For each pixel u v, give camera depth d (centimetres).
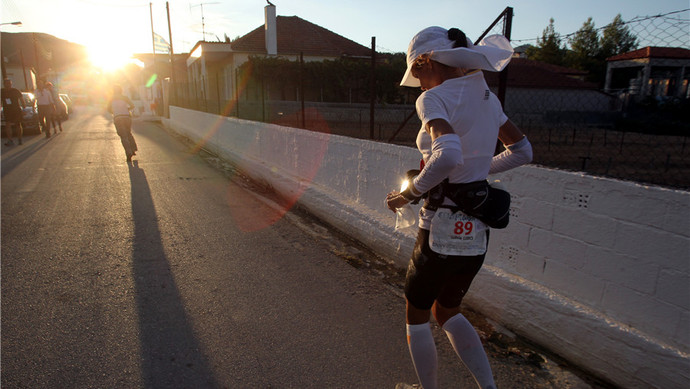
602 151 1351
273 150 711
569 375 243
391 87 1911
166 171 829
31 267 373
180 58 3412
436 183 166
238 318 300
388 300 333
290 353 262
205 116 1191
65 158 961
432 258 183
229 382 235
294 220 534
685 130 1406
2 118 1366
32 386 227
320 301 328
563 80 2095
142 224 500
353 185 484
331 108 1759
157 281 353
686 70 812
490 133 183
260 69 1961
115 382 232
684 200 202
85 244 431
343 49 2738
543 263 274
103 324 287
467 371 249
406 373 247
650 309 220
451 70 182
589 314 240
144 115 2859
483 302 305
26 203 580
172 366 247
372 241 431
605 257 238
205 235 468
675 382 204
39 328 280
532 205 277
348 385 235
